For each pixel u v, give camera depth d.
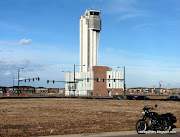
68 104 37.53
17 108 29.38
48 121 17.97
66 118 19.80
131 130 14.41
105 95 123.31
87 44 144.50
